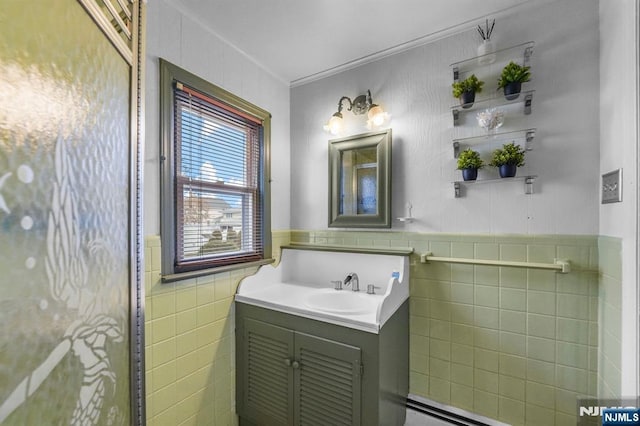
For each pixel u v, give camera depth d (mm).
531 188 1432
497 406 1505
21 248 421
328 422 1378
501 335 1503
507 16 1490
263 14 1500
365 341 1293
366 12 1489
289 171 2223
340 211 2004
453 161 1632
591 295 1317
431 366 1669
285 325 1540
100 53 628
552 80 1396
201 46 1572
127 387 739
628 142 1081
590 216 1320
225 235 1735
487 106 1539
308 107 2172
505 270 1498
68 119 522
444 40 1668
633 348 1045
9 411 399
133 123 788
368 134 1880
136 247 797
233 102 1751
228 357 1706
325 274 2006
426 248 1701
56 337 490
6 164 395
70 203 527
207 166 1625
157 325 1346
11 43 406
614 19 1185
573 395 1347
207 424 1569
